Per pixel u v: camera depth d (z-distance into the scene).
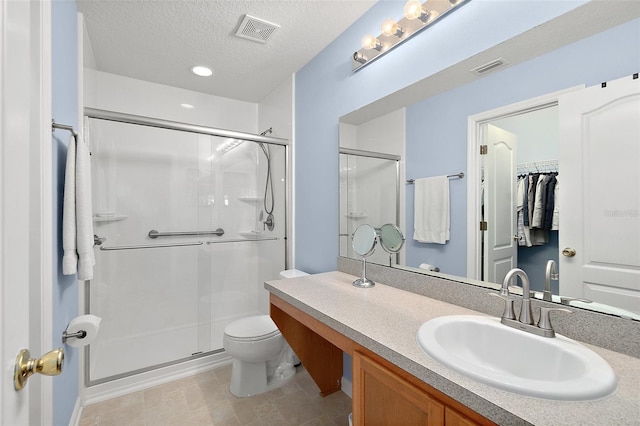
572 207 1.02
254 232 3.13
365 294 1.50
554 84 1.07
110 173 2.47
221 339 2.72
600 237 0.96
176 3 1.73
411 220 1.58
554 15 1.05
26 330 0.54
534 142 1.11
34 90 1.05
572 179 1.02
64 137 1.46
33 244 1.07
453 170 1.39
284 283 1.74
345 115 2.02
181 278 2.79
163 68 2.50
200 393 2.01
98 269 2.38
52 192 1.22
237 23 1.93
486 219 1.26
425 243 1.51
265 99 3.10
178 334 2.74
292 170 2.64
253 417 1.77
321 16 1.88
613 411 0.61
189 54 2.29
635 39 0.90
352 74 1.96
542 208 1.09
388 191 1.71
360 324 1.10
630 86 0.91
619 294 0.92
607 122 0.95
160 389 2.05
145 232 2.63
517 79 1.16
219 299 2.97
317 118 2.30
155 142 2.69
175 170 2.77
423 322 1.12
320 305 1.32
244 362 1.99
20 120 0.52
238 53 2.28
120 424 1.70
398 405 0.89
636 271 0.89
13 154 0.49
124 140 2.55
